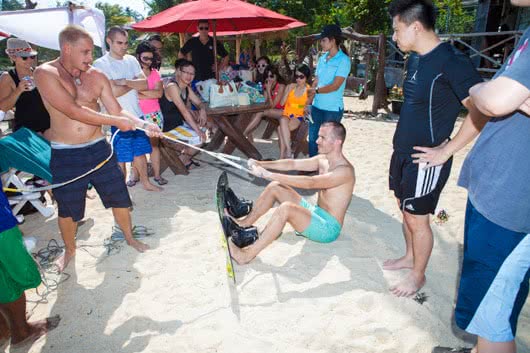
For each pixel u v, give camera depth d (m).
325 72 4.80
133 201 4.70
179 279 3.12
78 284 3.10
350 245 3.59
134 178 5.21
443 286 2.99
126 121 3.08
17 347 2.48
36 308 2.83
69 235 3.35
